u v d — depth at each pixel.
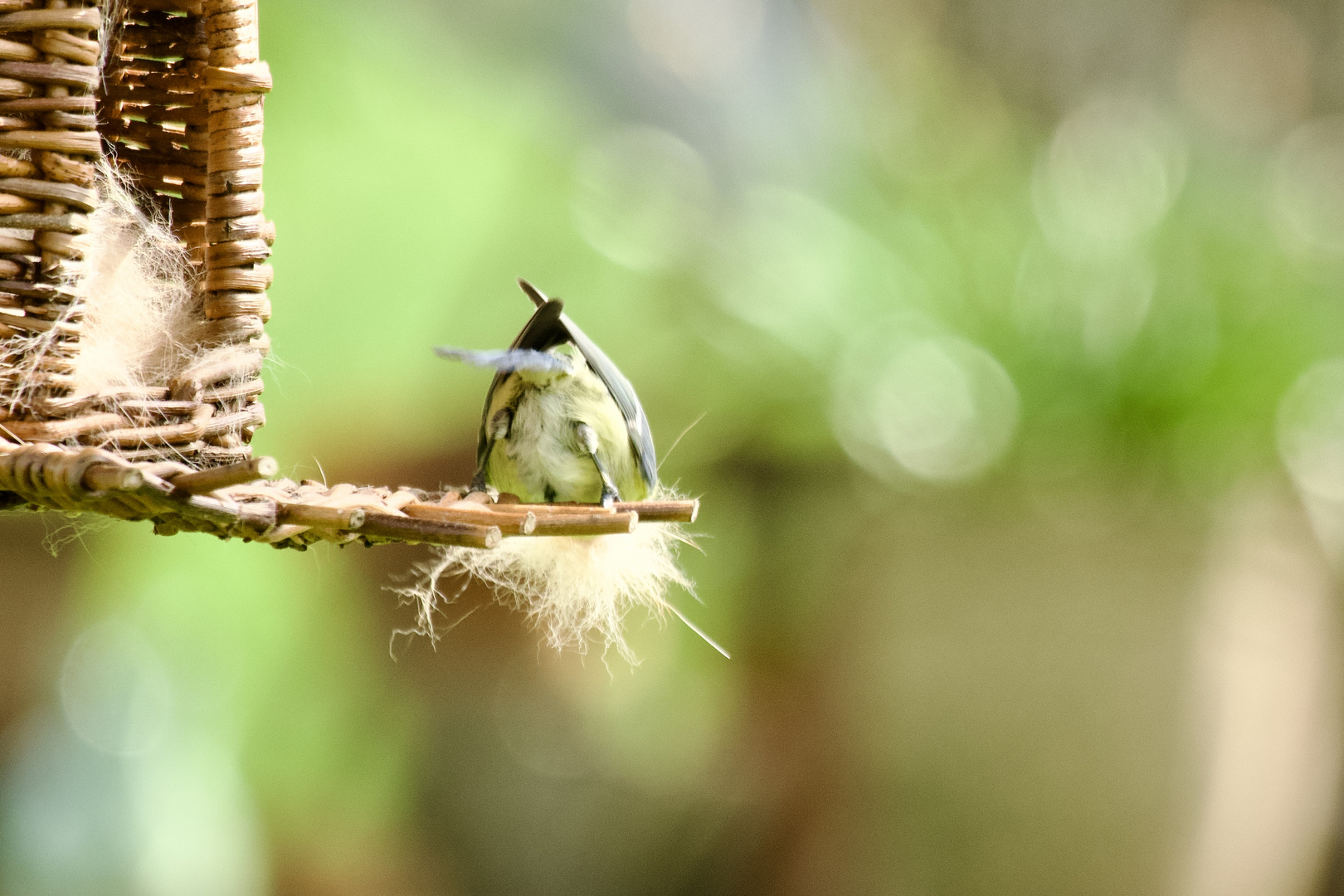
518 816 4.79
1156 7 5.47
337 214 5.69
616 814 4.70
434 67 6.10
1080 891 3.98
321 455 5.05
